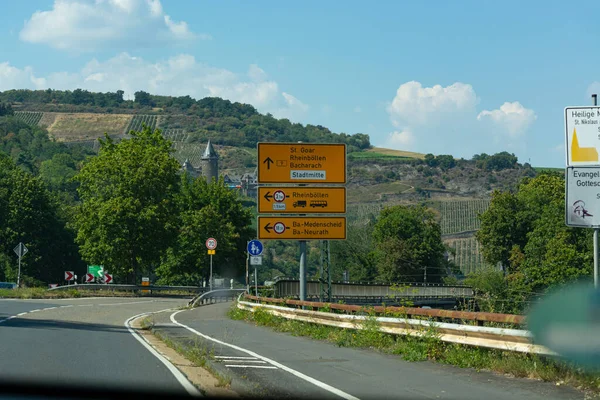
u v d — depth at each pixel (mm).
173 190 58656
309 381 11180
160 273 68312
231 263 70625
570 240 51156
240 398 9578
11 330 18219
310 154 27844
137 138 60750
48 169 149500
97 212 55469
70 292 44469
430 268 90125
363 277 91312
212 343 17078
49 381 10250
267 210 27500
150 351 14641
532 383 10695
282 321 22969
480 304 17625
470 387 10469
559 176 70750
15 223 76875
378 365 13086
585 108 11258
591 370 10297
